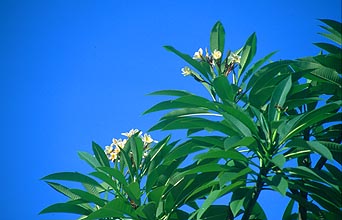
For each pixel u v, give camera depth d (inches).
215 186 154.1
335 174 151.0
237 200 145.6
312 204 149.3
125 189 150.2
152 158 157.2
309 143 139.5
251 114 154.9
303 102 154.3
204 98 147.6
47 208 152.7
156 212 153.6
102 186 154.9
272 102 149.0
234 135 147.6
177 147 151.4
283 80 149.7
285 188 137.2
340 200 148.3
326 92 157.8
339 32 156.6
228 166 145.5
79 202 153.3
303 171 143.9
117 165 157.9
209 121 146.9
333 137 157.5
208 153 141.7
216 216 155.3
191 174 152.0
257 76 156.5
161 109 156.3
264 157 146.0
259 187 146.3
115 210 149.7
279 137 144.9
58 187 157.8
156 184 154.3
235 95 157.0
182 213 154.7
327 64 155.2
